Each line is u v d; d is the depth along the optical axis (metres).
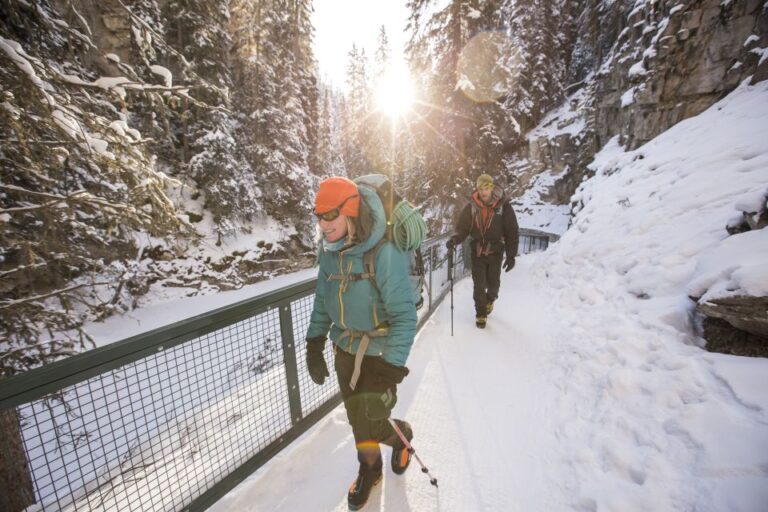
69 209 2.76
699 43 7.59
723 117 5.98
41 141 2.67
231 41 13.56
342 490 2.00
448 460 2.19
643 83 8.80
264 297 2.10
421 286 1.99
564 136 18.61
